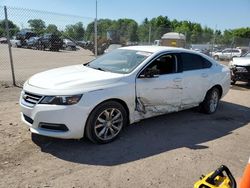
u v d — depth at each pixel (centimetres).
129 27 1766
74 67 569
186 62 616
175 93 584
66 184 356
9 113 610
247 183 197
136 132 543
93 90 449
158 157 444
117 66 543
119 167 405
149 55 552
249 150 497
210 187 229
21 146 451
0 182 353
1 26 947
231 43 2725
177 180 381
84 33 1225
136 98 510
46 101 430
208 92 679
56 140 479
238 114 726
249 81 1162
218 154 471
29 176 370
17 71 1241
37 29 1043
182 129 580
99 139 469
